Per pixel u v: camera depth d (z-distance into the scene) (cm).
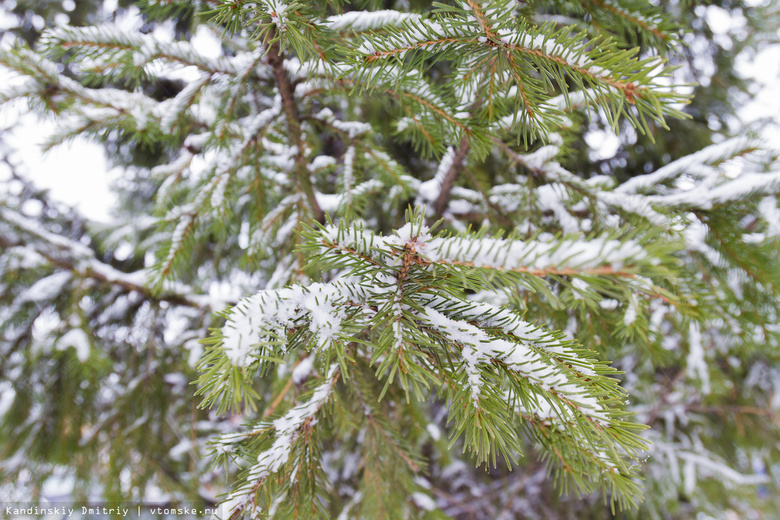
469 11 48
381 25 56
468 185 100
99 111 63
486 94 56
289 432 52
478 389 44
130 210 181
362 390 65
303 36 49
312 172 82
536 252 40
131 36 58
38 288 104
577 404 44
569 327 70
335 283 46
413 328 44
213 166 70
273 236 78
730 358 137
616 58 45
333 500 97
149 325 119
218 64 61
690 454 154
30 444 114
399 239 44
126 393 118
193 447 119
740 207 68
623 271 38
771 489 179
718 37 144
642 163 152
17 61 57
